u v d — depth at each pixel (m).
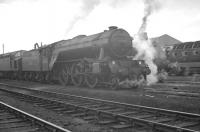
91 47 16.00
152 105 9.26
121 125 6.51
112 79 14.56
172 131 5.65
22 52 26.92
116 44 15.22
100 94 12.41
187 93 11.40
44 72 21.92
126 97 10.98
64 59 19.66
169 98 10.41
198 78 21.69
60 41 20.55
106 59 14.70
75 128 6.39
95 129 6.26
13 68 28.09
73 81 17.86
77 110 8.64
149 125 6.18
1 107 9.42
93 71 15.08
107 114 7.45
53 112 8.66
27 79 26.00
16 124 6.86
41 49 21.44
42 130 6.19
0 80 30.20
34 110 9.09
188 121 6.68
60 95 12.38
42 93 14.08
